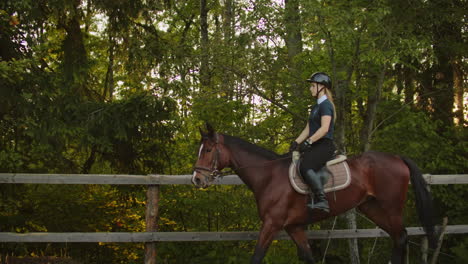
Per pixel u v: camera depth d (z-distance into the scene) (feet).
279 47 22.39
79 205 26.21
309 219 14.56
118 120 20.58
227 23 22.84
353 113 25.96
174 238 16.56
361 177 14.85
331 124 14.23
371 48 18.90
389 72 26.58
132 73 24.89
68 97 20.74
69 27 24.07
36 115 19.38
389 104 24.23
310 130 14.52
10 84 18.33
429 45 19.97
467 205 21.58
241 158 14.82
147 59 22.29
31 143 20.99
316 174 13.93
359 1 19.21
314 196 14.03
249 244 21.49
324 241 23.90
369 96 23.68
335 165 14.75
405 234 15.12
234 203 21.26
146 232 16.46
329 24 17.57
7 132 20.36
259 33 21.38
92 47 35.65
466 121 26.04
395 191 14.93
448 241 21.62
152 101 20.49
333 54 20.84
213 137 14.57
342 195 14.58
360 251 22.91
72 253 25.55
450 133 23.40
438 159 21.76
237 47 21.15
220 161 14.64
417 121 21.85
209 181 14.40
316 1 17.54
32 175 15.79
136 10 23.88
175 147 23.56
